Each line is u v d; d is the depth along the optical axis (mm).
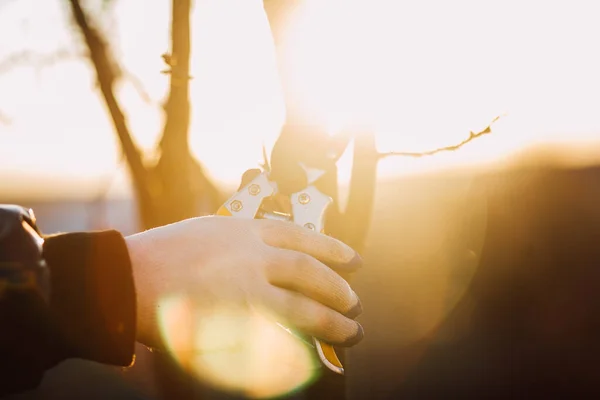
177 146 2428
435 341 5715
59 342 653
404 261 8391
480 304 6793
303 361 744
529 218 9797
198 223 745
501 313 6484
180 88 2361
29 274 645
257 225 750
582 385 4598
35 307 644
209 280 700
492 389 4559
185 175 2463
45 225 10453
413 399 4371
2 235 656
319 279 715
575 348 5387
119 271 667
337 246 762
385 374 4883
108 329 658
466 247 8875
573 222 9797
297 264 714
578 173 11188
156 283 693
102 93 2582
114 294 662
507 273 7906
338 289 724
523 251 8680
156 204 2479
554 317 6242
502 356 5242
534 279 7578
